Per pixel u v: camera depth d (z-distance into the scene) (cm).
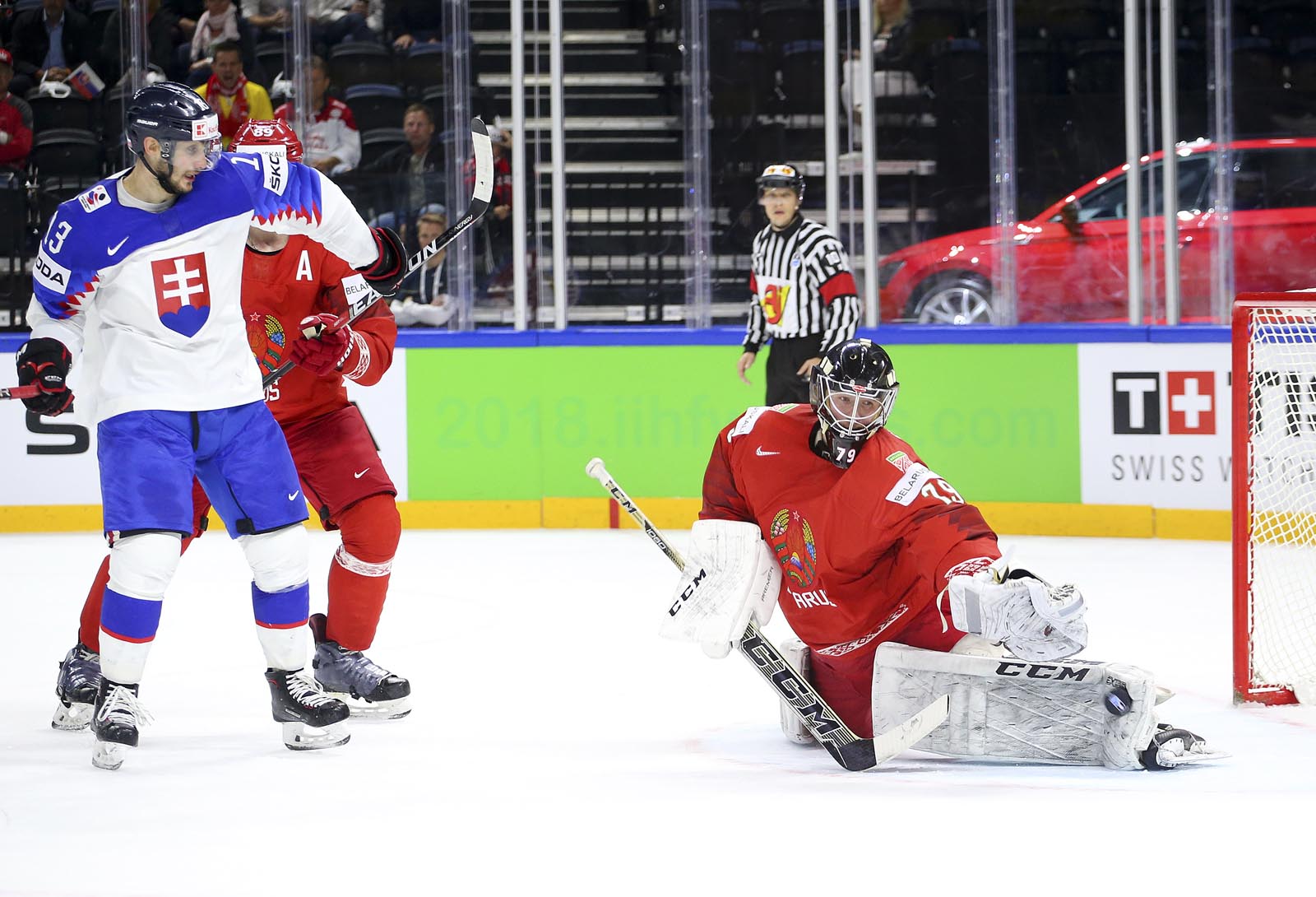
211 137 927
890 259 2505
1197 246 2398
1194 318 2416
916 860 720
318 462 1143
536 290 2534
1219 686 1240
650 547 2177
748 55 2516
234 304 982
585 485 2420
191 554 2162
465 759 986
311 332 1068
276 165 1020
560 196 2494
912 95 2467
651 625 1562
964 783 881
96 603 1095
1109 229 2430
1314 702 1164
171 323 954
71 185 2577
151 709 1171
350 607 1144
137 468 949
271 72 2555
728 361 2373
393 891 684
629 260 2559
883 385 882
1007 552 852
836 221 2480
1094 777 894
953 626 934
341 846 760
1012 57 2430
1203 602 1656
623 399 2400
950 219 2484
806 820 797
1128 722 897
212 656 1409
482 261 2531
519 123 2502
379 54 2531
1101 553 2052
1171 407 2170
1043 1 2436
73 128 2569
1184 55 2375
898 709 937
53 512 2423
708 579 946
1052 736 926
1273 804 818
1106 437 2217
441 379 2419
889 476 899
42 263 947
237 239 973
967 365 2278
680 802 844
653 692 1228
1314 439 1523
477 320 2547
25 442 2419
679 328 2498
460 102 2517
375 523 1132
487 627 1558
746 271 2555
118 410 953
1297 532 1556
